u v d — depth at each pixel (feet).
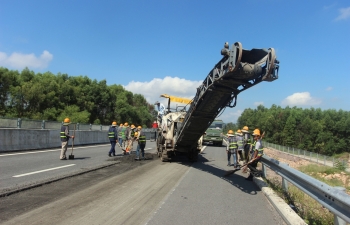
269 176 39.70
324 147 282.56
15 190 23.07
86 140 80.89
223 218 19.24
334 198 15.06
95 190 25.26
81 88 239.30
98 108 249.34
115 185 27.76
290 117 300.81
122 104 260.42
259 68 27.04
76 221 17.10
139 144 50.31
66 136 44.37
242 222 18.60
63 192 23.93
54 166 36.78
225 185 30.94
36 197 22.00
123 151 58.39
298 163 100.73
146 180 31.19
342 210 14.40
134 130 59.67
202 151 78.43
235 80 29.37
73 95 223.30
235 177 36.96
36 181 26.91
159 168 41.24
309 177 19.08
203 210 20.83
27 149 55.57
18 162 38.60
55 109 199.52
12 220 16.76
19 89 183.93
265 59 26.27
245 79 29.12
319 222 18.76
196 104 37.52
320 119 345.92
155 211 19.90
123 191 25.41
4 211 18.30
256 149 33.53
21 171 32.01
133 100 335.47
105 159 47.19
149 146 87.45
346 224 15.69
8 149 50.85
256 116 385.70
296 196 26.13
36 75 214.28
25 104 188.96
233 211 20.99
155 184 29.22
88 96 238.27
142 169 39.34
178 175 35.88
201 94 35.50
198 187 29.01
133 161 47.50
